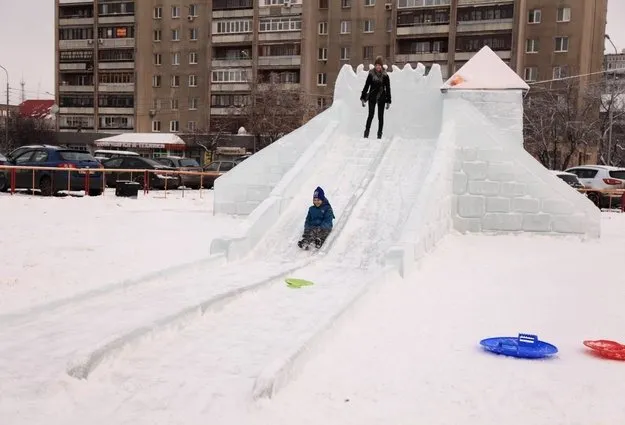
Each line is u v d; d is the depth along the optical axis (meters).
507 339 5.33
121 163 27.78
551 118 40.66
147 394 4.03
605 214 19.39
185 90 61.84
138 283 6.96
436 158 11.43
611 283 7.97
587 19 49.62
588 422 3.72
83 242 10.60
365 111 15.03
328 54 57.44
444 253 10.15
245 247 9.33
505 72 14.01
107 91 64.31
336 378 4.40
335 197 11.37
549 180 11.96
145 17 62.28
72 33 65.56
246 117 55.56
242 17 58.22
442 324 5.92
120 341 4.67
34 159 21.06
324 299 6.87
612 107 39.94
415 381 4.36
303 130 14.07
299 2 56.03
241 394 4.04
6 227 12.17
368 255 9.18
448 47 52.47
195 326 5.67
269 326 5.75
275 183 14.12
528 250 10.68
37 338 5.09
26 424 3.55
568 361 4.86
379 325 5.84
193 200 21.06
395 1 53.94
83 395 4.00
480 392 4.17
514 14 49.62
